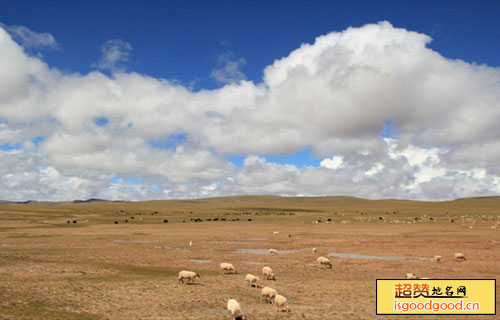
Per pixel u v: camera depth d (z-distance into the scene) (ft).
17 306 75.82
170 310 76.38
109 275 115.65
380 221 404.98
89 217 469.98
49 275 112.37
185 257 159.94
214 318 71.41
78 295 87.51
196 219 438.81
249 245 204.44
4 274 112.16
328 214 569.64
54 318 68.64
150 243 211.20
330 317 73.10
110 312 74.08
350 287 101.19
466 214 556.92
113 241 219.20
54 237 236.84
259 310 77.30
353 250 182.19
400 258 157.38
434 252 172.35
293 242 216.13
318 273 124.77
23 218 423.64
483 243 201.57
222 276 118.01
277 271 128.57
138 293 91.25
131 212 583.99
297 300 86.74
